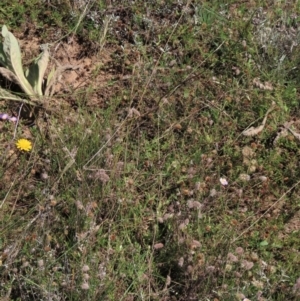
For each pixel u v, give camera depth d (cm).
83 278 100
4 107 134
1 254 105
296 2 163
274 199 124
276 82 145
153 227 114
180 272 109
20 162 122
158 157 125
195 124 133
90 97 139
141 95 137
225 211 119
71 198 114
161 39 151
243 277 106
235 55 147
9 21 152
